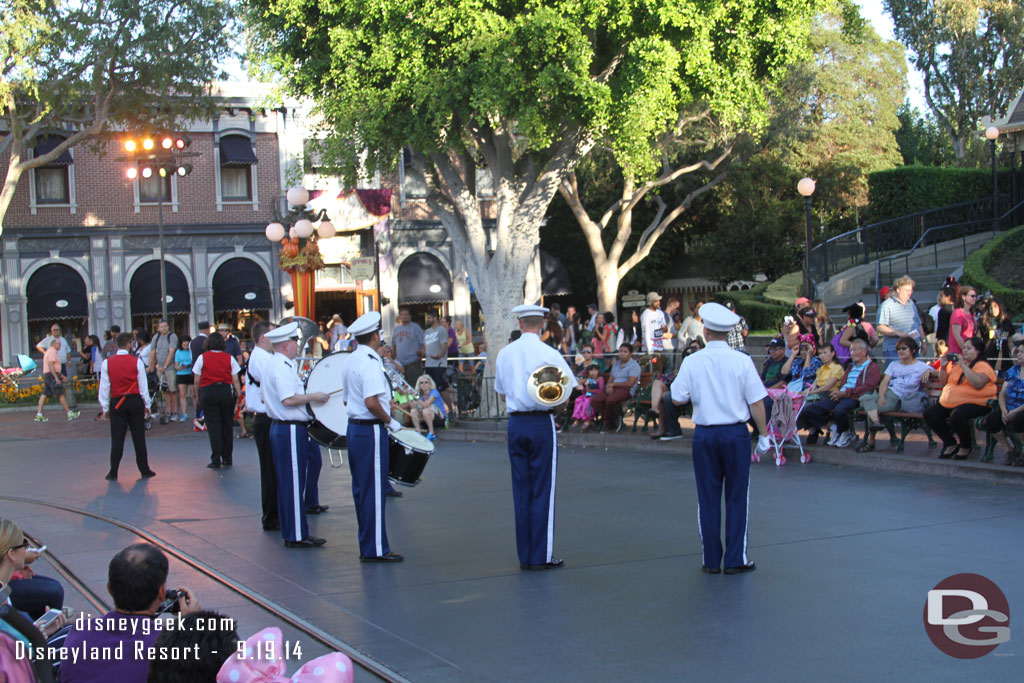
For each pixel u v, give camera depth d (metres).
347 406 8.61
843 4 22.42
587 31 17.95
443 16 16.69
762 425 7.64
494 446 17.00
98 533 9.84
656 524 9.65
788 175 37.28
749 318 27.23
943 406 11.48
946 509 9.51
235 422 20.19
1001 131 26.75
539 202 19.39
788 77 34.47
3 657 4.13
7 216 33.34
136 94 28.72
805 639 5.99
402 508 11.13
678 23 16.77
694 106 30.47
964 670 5.40
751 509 10.01
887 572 7.40
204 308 35.31
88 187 34.22
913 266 24.91
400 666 5.75
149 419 20.73
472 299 38.56
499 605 7.02
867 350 12.71
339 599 7.28
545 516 8.02
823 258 25.78
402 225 36.06
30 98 28.73
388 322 35.91
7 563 4.85
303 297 25.09
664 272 41.25
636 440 15.28
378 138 18.03
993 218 26.44
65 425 22.02
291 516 9.19
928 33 44.19
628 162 19.02
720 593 7.09
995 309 14.35
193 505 11.57
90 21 26.28
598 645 6.04
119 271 34.44
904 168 27.23
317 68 18.72
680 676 5.46
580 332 25.70
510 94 16.97
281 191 36.00
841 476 11.62
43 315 33.53
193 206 35.22
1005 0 42.59
